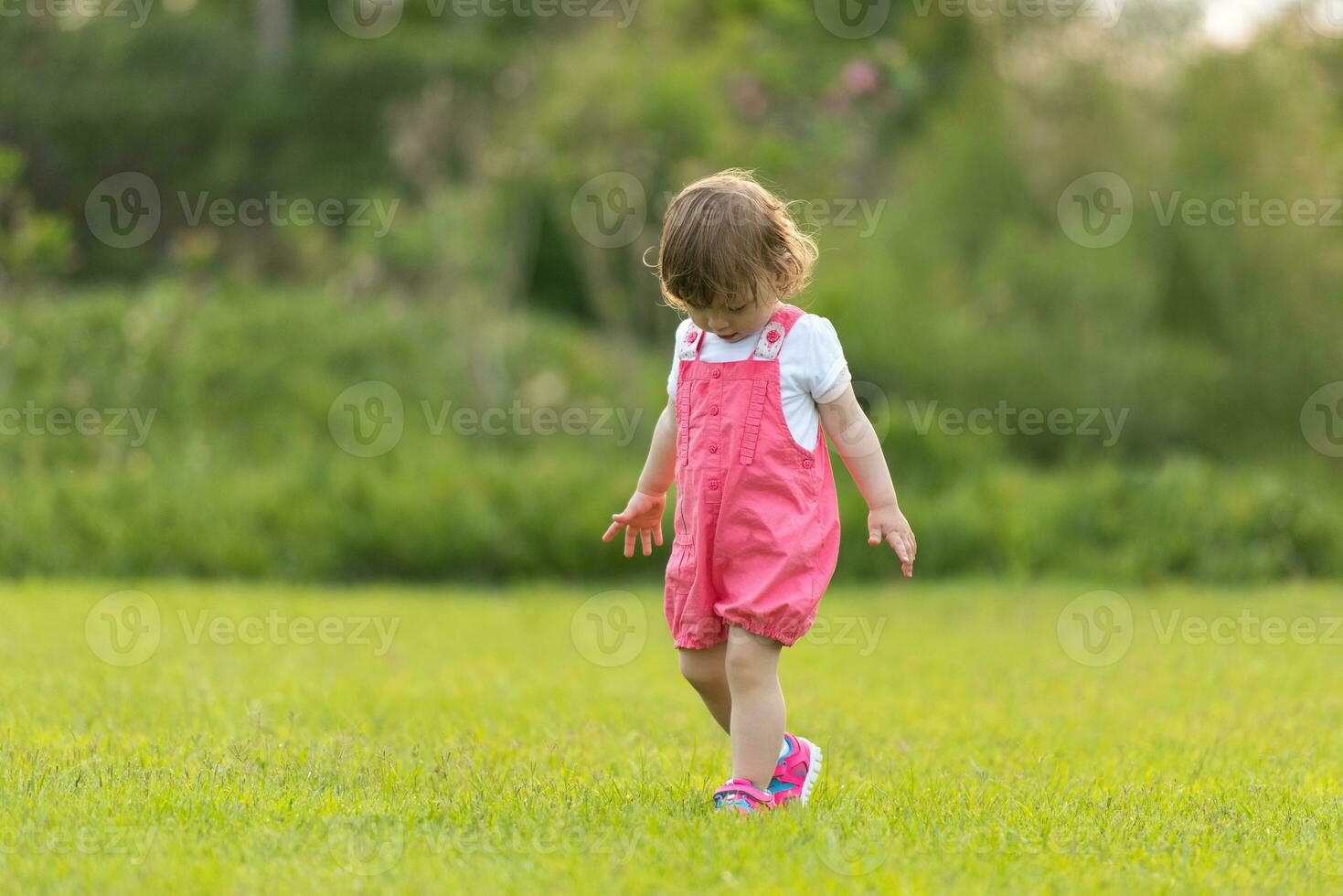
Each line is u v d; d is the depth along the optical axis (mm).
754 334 12070
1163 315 55469
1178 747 16438
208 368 45938
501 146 52031
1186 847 10617
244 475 41312
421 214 51281
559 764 14219
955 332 51375
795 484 11727
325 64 69500
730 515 11672
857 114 47406
